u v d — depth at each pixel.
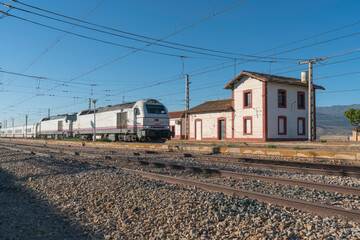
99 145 26.98
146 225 4.97
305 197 6.37
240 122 30.03
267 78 27.73
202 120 34.53
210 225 4.69
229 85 31.02
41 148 24.64
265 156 15.32
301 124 30.61
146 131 24.05
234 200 5.68
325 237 3.97
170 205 5.66
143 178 8.55
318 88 31.80
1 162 15.59
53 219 5.70
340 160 12.68
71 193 7.52
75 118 37.69
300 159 13.84
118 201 6.38
